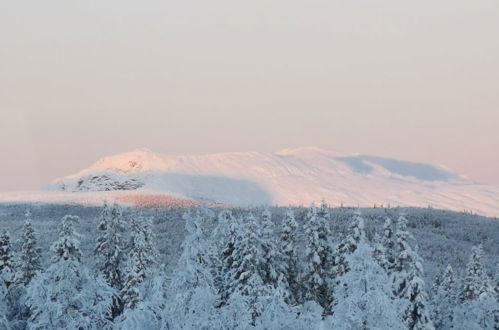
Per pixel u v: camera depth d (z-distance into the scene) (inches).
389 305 960.3
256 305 1069.1
